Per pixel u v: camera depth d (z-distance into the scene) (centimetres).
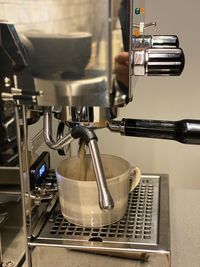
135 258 61
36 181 70
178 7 107
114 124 61
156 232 65
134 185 75
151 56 57
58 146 61
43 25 48
